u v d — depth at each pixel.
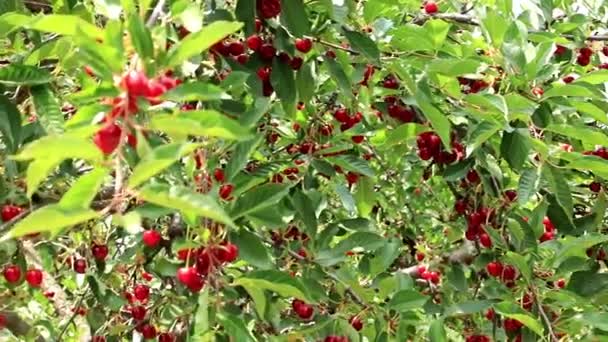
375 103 1.50
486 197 1.46
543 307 1.38
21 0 1.14
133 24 0.84
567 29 1.59
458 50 1.45
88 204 0.77
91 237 1.48
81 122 0.82
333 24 1.34
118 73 0.83
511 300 1.35
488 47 1.41
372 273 1.44
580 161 1.28
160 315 1.51
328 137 1.48
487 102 1.26
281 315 1.48
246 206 1.06
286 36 1.24
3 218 1.19
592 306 1.37
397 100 1.50
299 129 1.53
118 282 1.65
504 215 1.44
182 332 1.45
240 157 1.07
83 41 0.82
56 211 0.71
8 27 1.01
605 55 1.69
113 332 1.56
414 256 2.00
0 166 1.25
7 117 1.09
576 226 1.46
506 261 1.40
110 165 0.80
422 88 1.31
